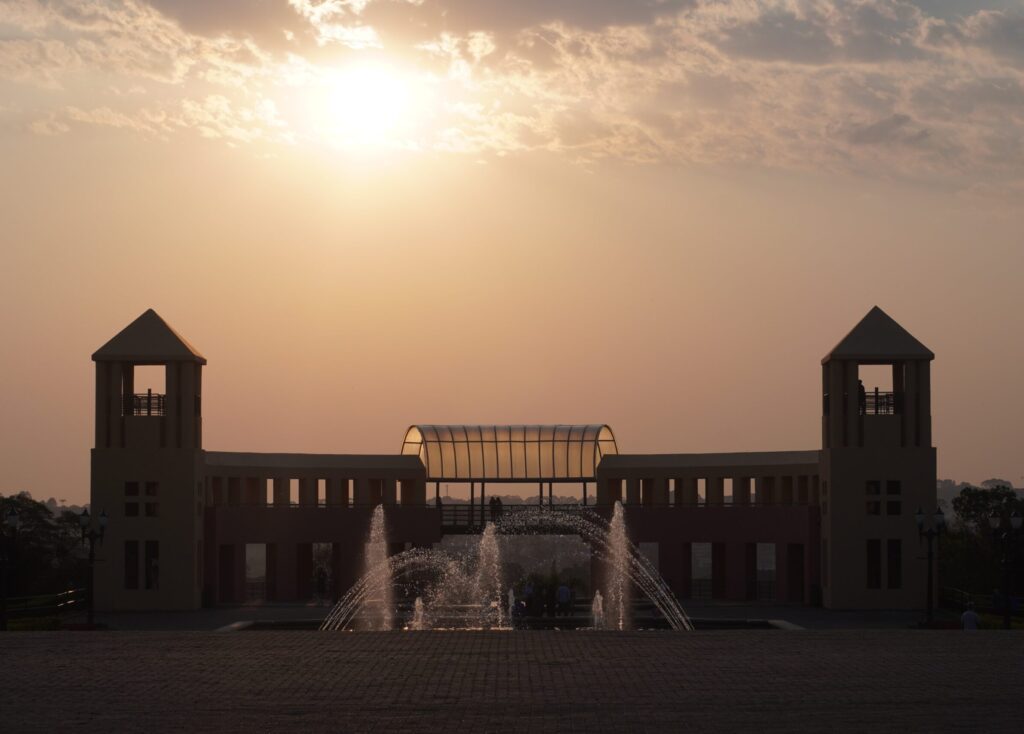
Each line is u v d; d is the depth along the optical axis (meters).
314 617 55.28
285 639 35.88
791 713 24.88
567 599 56.72
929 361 61.88
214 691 27.31
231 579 66.88
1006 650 33.34
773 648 33.69
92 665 30.88
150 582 61.38
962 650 33.34
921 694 26.83
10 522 45.44
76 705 25.81
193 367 62.16
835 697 26.48
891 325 62.25
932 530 49.34
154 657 32.19
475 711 25.12
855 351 61.56
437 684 28.08
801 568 66.88
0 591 53.38
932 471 61.53
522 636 36.47
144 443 61.44
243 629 50.78
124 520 61.03
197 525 61.59
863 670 29.92
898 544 61.34
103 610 60.16
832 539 61.22
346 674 29.44
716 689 27.39
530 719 24.38
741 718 24.42
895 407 62.25
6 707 25.62
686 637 36.09
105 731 23.50
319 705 25.77
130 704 25.91
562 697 26.52
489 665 30.70
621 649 33.50
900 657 32.06
